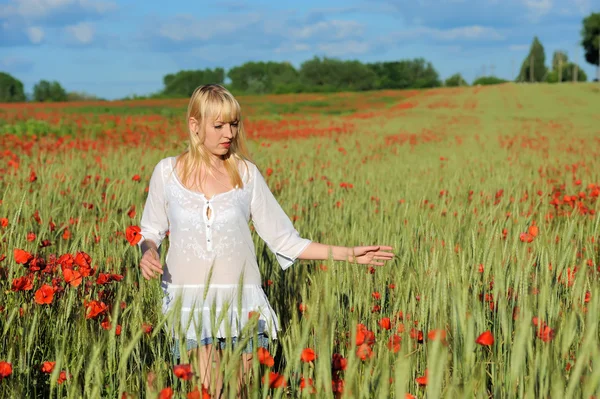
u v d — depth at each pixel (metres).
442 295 2.33
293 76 136.12
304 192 7.69
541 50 155.50
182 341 2.06
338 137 22.55
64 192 6.21
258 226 2.73
